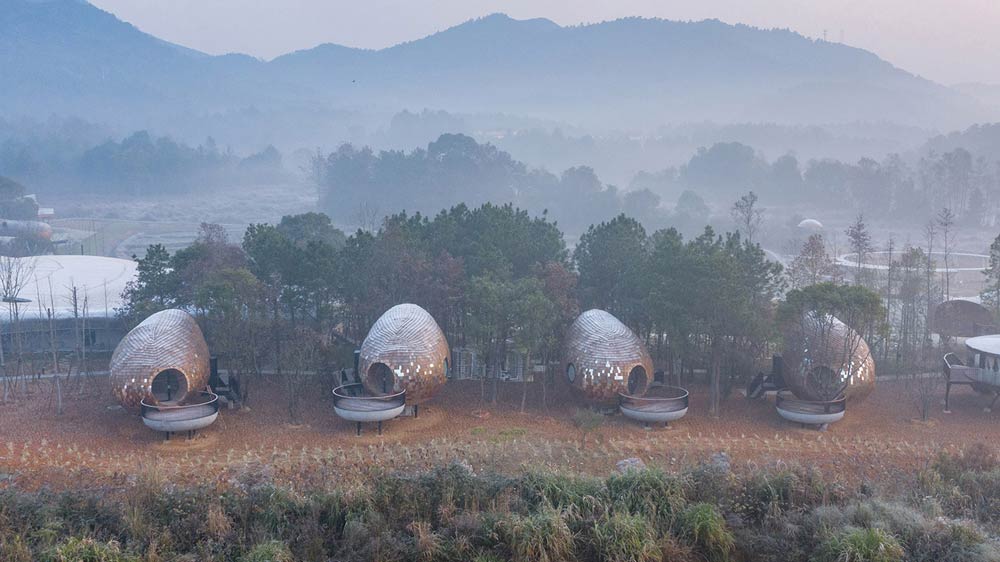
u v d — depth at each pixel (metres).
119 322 66.00
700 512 32.41
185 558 29.23
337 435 45.78
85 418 48.00
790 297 50.06
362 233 62.12
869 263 113.69
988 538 31.33
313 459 41.22
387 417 45.62
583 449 43.50
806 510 34.28
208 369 49.50
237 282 53.56
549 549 30.45
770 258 137.62
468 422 48.38
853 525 32.16
